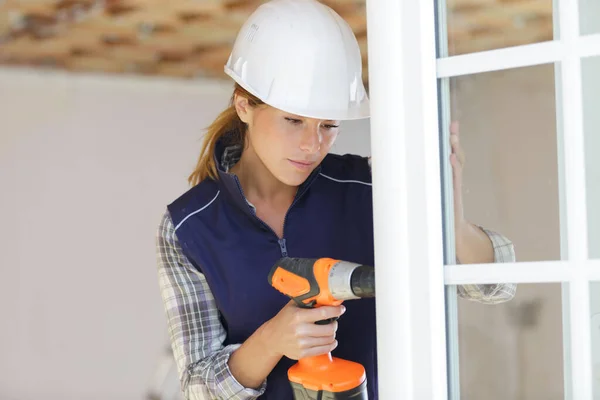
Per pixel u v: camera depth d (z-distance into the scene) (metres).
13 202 5.05
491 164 1.32
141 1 3.93
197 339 1.78
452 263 1.33
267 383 1.77
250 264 1.75
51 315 5.05
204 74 5.28
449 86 1.34
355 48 1.72
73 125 5.14
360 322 1.77
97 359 5.08
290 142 1.64
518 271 1.28
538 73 1.29
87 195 5.14
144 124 5.25
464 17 1.36
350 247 1.79
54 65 5.04
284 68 1.65
